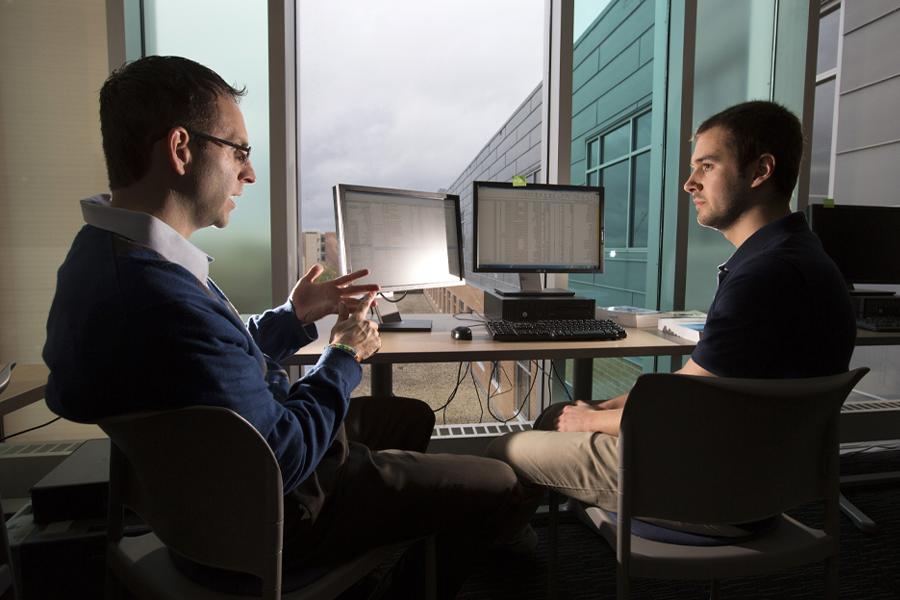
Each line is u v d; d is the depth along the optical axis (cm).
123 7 186
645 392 85
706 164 120
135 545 95
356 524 90
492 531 104
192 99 79
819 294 95
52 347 71
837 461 95
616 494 105
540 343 160
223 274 205
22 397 118
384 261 178
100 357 67
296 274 216
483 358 148
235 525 74
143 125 77
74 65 193
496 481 103
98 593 121
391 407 140
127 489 89
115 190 81
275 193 200
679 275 235
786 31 240
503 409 288
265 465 71
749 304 95
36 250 197
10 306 197
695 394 84
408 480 95
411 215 189
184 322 69
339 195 164
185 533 78
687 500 88
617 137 353
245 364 75
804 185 237
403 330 177
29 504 134
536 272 205
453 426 236
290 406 85
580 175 389
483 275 247
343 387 92
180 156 79
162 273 71
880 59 282
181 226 83
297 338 130
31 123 193
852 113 300
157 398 69
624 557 90
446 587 103
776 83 245
